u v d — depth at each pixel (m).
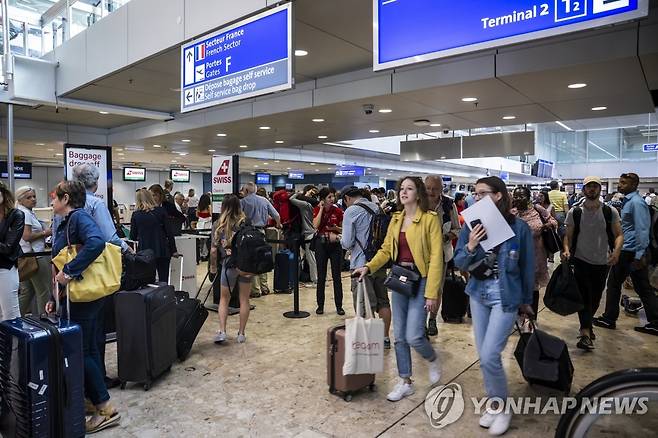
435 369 3.39
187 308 4.12
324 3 4.64
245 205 6.37
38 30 8.65
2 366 2.50
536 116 8.29
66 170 5.49
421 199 3.19
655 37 4.51
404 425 2.93
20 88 7.66
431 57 2.85
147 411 3.11
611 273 4.97
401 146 12.80
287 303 6.19
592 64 4.93
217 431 2.86
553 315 5.60
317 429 2.88
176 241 6.09
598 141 30.44
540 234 4.38
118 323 3.44
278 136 11.23
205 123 9.52
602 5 2.25
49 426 2.40
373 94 6.70
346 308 5.91
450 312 5.21
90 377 2.84
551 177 27.19
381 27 3.07
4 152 16.11
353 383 3.27
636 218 4.62
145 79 7.20
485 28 2.64
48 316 2.82
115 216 8.34
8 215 3.68
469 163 24.06
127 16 6.43
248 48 4.14
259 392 3.40
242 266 4.27
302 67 6.84
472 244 2.82
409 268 3.18
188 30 5.22
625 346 4.40
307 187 7.68
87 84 7.52
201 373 3.76
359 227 4.27
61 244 2.88
